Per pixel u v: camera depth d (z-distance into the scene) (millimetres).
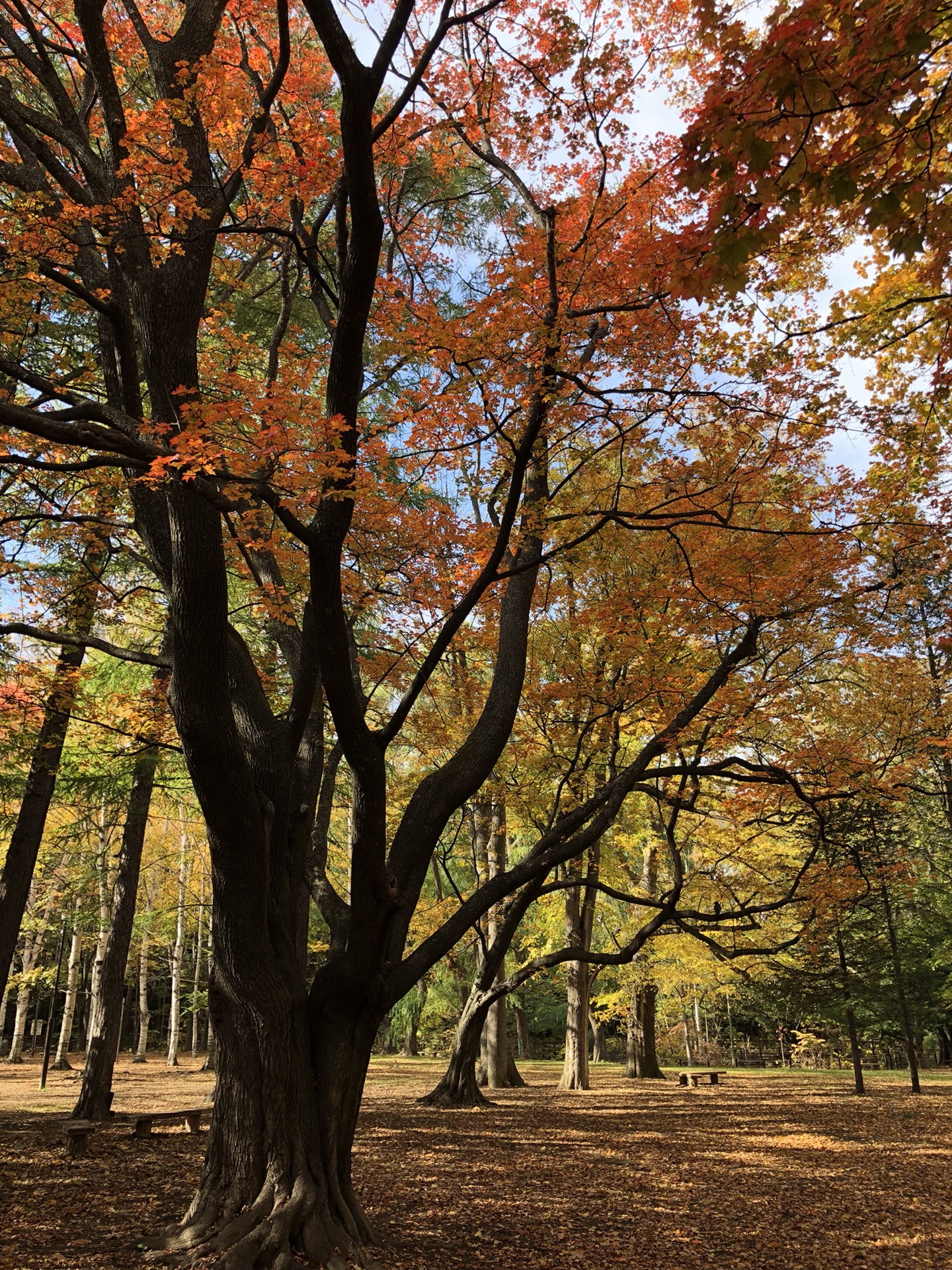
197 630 5344
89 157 6613
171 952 30000
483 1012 13414
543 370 5820
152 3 8727
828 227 6105
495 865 18875
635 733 13219
